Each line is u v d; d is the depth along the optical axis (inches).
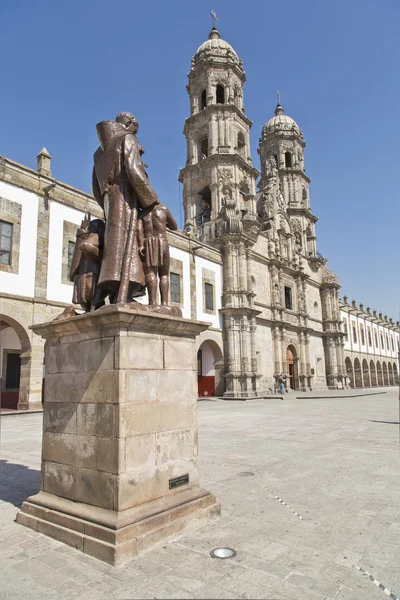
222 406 980.6
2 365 969.5
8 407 906.1
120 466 179.8
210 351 1312.7
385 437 496.4
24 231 783.1
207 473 322.0
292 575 159.8
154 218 231.6
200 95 1612.9
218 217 1429.6
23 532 200.7
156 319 202.4
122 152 228.2
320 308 1980.8
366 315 2876.5
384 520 219.8
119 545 168.1
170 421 207.6
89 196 906.1
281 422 651.5
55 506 200.7
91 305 231.5
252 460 368.8
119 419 182.9
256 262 1489.9
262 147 2096.5
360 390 1953.7
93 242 233.3
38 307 786.8
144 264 227.9
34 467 347.6
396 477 308.0
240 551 179.8
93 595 145.2
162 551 178.1
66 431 206.5
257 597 143.9
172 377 212.5
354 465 347.9
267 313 1501.0
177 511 197.5
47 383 222.4
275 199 1726.1
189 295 1195.3
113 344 191.9
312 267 1952.5
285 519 220.1
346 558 175.2
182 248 1194.0
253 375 1286.9
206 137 1582.2
